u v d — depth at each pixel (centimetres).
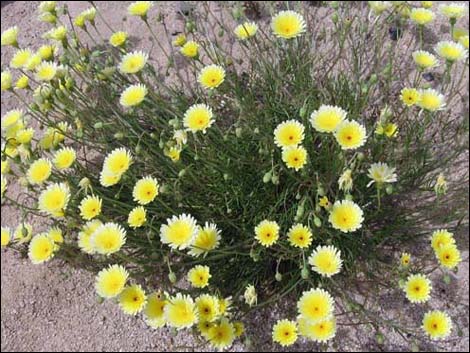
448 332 51
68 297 65
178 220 49
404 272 53
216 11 81
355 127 50
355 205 49
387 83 63
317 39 70
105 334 62
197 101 66
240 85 67
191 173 54
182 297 48
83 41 82
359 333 59
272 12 69
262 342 60
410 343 58
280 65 68
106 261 56
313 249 55
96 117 64
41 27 86
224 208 60
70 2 89
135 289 49
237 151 60
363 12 78
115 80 64
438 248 52
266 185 60
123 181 55
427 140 65
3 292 66
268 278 62
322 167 60
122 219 61
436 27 77
